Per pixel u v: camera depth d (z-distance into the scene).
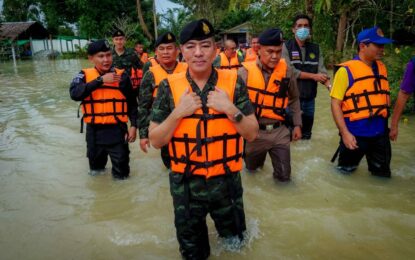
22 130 6.67
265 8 12.58
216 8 37.12
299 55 5.35
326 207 3.51
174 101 2.41
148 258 2.79
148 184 4.22
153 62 5.38
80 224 3.34
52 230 3.24
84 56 38.50
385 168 4.05
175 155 2.46
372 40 3.66
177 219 2.55
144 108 4.06
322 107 8.20
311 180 4.14
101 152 4.33
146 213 3.52
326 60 13.89
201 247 2.64
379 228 3.12
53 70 21.45
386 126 3.95
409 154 4.86
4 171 4.65
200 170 2.44
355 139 3.88
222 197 2.51
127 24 34.84
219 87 2.41
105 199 3.86
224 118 2.40
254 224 3.22
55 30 50.62
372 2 10.77
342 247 2.86
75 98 4.00
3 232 3.21
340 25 13.55
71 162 4.96
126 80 4.18
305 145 5.43
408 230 3.08
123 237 3.10
